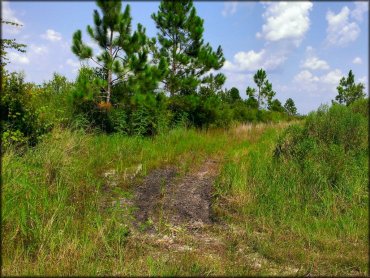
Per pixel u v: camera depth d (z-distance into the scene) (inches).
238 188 263.9
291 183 269.3
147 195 263.6
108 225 200.2
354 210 240.8
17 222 183.2
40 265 158.2
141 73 447.2
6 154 231.0
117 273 156.9
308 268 167.9
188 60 570.6
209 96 594.6
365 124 363.9
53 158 258.7
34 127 295.6
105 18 440.1
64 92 437.4
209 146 422.6
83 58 437.1
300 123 418.9
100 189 262.4
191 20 580.7
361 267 168.7
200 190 277.4
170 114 508.1
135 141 399.2
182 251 183.2
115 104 468.8
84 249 171.0
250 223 221.0
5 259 160.2
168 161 344.2
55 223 191.6
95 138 377.4
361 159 312.5
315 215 237.1
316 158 301.7
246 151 382.3
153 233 206.7
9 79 290.7
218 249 187.8
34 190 202.4
